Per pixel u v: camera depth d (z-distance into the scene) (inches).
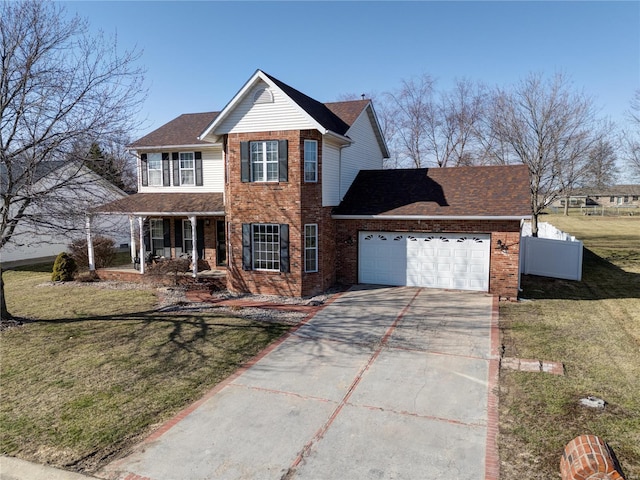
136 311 533.0
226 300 588.1
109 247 840.3
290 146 583.5
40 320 492.1
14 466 221.6
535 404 279.3
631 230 1541.6
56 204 447.5
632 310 508.7
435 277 631.2
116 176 539.2
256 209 607.8
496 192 621.0
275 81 595.8
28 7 420.8
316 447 237.3
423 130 1549.0
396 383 318.7
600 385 304.5
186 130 821.9
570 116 881.5
